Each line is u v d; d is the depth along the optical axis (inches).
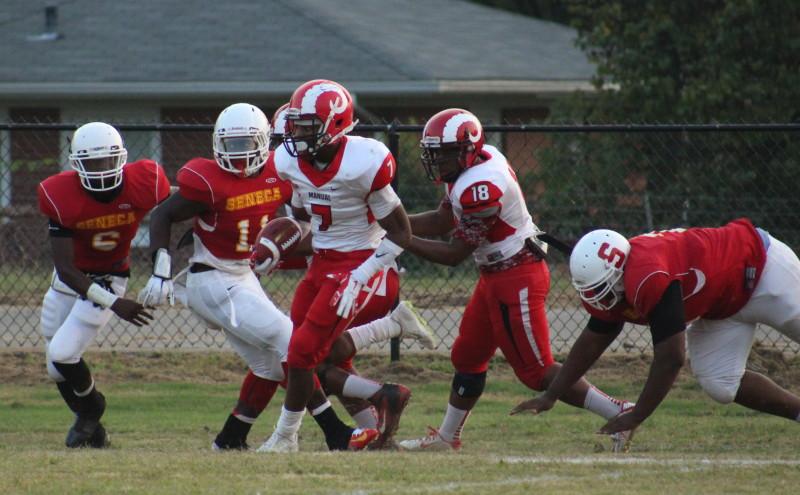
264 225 977.5
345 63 2637.8
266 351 973.8
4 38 2787.9
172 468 813.9
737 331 916.0
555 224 1932.8
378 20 2965.1
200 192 948.6
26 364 1441.9
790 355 1421.0
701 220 1851.6
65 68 2640.3
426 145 948.0
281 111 1079.6
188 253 1957.4
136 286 1955.0
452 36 2957.7
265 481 764.6
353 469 810.8
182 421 1178.0
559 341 1481.3
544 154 2038.6
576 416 1212.5
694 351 930.1
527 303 969.5
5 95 2593.5
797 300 899.4
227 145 941.8
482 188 935.7
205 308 978.1
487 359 1015.0
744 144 1888.5
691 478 778.2
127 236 1009.5
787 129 1300.4
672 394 1314.0
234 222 962.1
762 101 2106.3
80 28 2807.6
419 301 1739.7
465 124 941.2
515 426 1152.2
